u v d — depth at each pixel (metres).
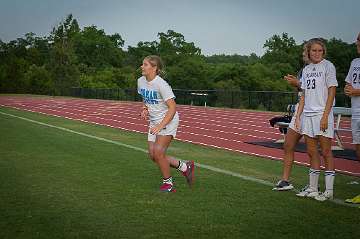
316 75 6.25
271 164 9.16
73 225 4.84
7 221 4.90
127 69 79.50
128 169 7.94
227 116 23.34
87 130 14.53
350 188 7.12
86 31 88.25
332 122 6.22
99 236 4.54
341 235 4.76
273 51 66.44
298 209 5.70
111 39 96.06
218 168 8.48
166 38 81.19
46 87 56.28
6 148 9.91
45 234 4.54
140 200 5.90
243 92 33.19
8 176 7.11
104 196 6.05
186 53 79.19
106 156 9.27
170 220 5.10
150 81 6.38
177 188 6.67
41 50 81.81
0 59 60.50
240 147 11.81
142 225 4.91
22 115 20.06
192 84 60.19
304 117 6.36
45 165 8.09
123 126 16.70
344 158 10.35
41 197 5.91
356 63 6.32
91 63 86.31
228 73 59.28
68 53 63.88
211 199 6.06
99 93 48.09
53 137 12.12
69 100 39.66
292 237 4.66
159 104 6.46
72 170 7.71
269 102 31.50
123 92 44.78
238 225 4.99
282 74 59.88
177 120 6.50
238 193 6.45
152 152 6.44
